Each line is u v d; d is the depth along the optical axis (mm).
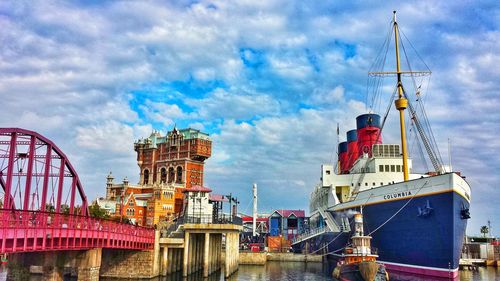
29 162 36562
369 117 83500
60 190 41844
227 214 80375
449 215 47875
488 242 125312
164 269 62219
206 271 62562
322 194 93000
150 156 164750
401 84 65062
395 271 56062
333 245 80875
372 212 60531
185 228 63812
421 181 51656
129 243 52188
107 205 145250
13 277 58469
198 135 157000
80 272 45812
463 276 75000
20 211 30031
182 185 147875
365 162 78688
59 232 35500
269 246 114750
